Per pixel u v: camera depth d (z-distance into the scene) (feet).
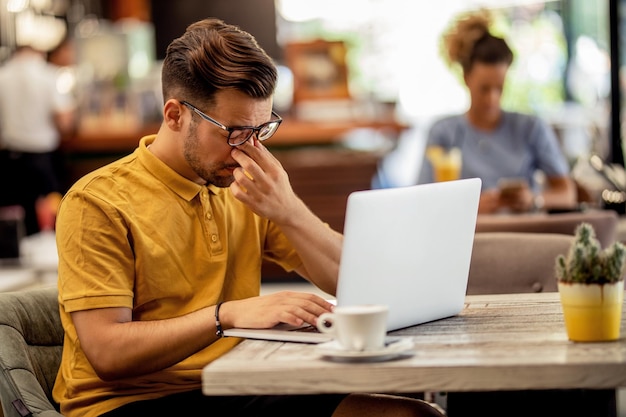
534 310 7.79
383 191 6.79
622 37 20.38
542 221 12.05
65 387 8.05
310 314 7.06
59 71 29.73
